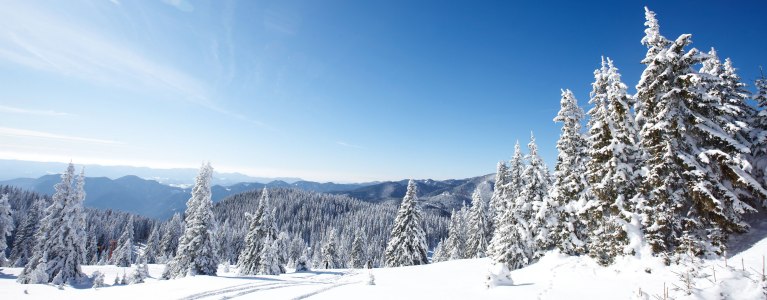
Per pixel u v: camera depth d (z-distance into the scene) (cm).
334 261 6650
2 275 4050
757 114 1970
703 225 1644
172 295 1880
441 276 2555
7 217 4725
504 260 2958
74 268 3756
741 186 1598
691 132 1689
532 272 2270
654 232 1719
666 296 1248
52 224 3722
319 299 1694
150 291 2016
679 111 1673
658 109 1708
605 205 1994
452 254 6100
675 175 1641
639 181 1877
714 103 1662
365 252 7088
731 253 1527
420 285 2095
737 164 1614
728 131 1745
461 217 7425
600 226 2036
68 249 3722
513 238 2980
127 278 3903
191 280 2422
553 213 2636
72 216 3800
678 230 1727
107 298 1853
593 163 2077
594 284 1638
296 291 1962
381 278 2556
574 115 2555
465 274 2622
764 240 1494
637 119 1869
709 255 1557
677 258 1580
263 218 4438
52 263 3619
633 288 1467
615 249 1861
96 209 14612
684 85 1642
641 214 1794
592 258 2116
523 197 3022
